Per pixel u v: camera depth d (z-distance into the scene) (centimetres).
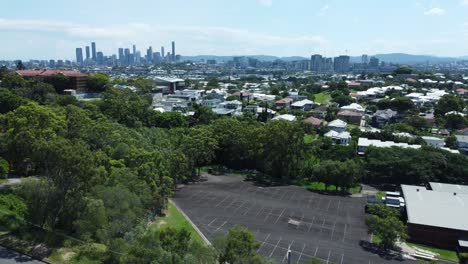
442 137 11938
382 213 5731
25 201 4584
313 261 3628
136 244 3388
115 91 11569
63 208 4338
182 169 7175
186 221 5612
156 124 10750
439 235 5419
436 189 7300
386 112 14938
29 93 10500
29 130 5394
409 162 8100
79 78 13950
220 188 7519
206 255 3359
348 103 17925
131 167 5803
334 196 7362
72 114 7306
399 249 5141
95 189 4419
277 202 6800
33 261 3712
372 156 8669
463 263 4875
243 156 9044
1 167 5553
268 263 3450
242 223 5678
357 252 4944
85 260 3753
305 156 8750
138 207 4603
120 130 7719
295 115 14775
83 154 4194
